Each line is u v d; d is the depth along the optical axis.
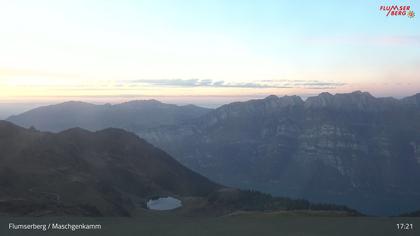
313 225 81.00
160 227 77.31
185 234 73.50
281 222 82.81
